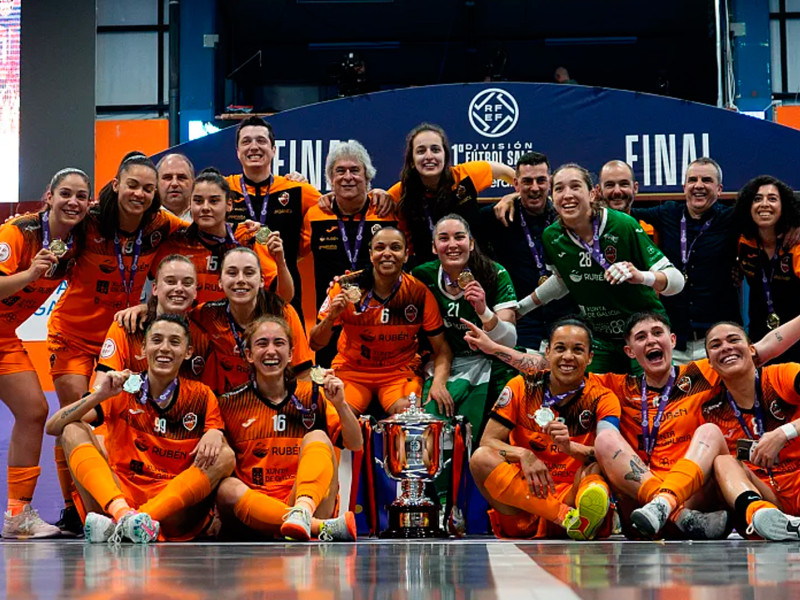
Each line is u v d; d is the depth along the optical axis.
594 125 7.79
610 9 15.27
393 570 2.74
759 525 4.42
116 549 4.05
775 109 11.20
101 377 5.34
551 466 5.40
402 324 6.14
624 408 5.41
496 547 4.04
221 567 2.90
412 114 7.82
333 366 6.28
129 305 5.88
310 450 5.05
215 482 5.01
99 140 11.91
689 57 16.05
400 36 16.11
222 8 14.80
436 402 5.96
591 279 6.01
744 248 6.42
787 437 4.80
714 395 5.22
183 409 5.16
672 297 6.57
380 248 5.99
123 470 5.12
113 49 13.90
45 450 6.91
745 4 13.23
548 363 5.56
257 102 15.77
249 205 6.52
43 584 2.38
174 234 5.93
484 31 16.02
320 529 4.76
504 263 6.73
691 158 7.75
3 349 5.76
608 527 5.16
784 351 5.73
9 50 10.82
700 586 2.21
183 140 13.28
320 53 16.27
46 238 5.66
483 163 6.77
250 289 5.48
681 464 4.76
